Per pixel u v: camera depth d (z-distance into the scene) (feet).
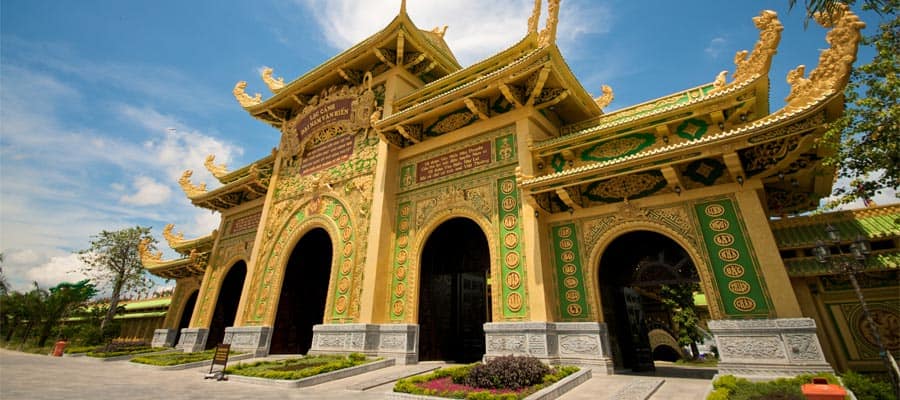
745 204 29.84
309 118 67.21
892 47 23.76
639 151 36.73
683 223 31.86
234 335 56.65
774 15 30.91
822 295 28.40
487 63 46.65
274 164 71.15
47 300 94.43
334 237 53.26
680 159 30.27
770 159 28.91
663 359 80.18
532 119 42.91
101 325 92.38
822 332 27.53
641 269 37.58
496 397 22.07
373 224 48.29
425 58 58.85
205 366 46.65
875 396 20.92
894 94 22.24
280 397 26.04
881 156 21.99
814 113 25.89
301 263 65.72
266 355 52.95
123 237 99.35
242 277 76.07
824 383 17.22
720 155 29.35
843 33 25.26
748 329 26.78
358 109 58.39
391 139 51.67
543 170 40.91
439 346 46.32
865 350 26.21
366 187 52.37
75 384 30.25
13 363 45.75
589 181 33.71
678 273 35.24
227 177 81.25
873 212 29.50
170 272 82.43
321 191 58.49
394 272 46.11
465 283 53.62
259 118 76.23
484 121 45.96
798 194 35.27
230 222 76.95
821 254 25.27
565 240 37.04
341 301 47.96
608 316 35.29
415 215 47.52
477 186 43.45
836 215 30.45
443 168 47.67
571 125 45.98
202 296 70.33
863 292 27.35
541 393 22.68
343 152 59.00
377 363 38.01
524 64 40.06
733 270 28.86
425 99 52.13
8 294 100.68
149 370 43.60
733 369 26.45
